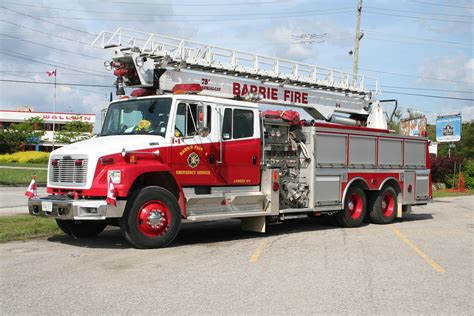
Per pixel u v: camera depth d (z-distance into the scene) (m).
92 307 5.44
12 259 7.96
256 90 13.16
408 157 15.32
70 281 6.56
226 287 6.41
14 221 11.80
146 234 9.00
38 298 5.76
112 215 8.59
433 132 57.97
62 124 87.44
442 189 36.22
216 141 10.22
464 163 37.62
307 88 14.53
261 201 11.04
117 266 7.52
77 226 10.23
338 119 15.55
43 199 9.02
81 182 8.92
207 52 12.01
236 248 9.44
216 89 12.26
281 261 8.22
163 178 9.64
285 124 11.91
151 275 6.98
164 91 11.16
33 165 50.47
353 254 9.02
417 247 9.95
